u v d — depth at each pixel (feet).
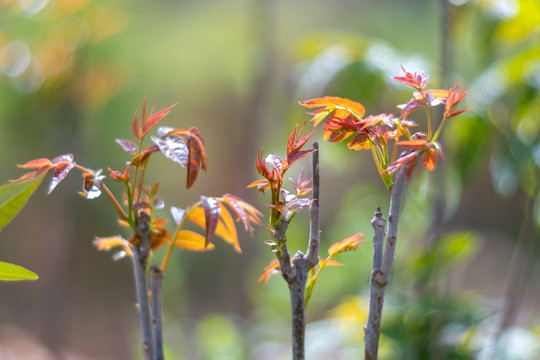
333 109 5.05
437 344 6.57
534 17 7.86
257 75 12.64
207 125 24.07
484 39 8.89
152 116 5.08
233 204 5.08
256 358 13.88
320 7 28.84
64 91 10.75
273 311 15.16
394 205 4.92
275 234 4.92
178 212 5.17
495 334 6.96
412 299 6.89
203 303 22.72
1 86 12.14
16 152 18.33
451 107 4.94
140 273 5.07
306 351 8.50
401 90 7.37
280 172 4.92
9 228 22.84
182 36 24.11
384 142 4.97
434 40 26.71
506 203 29.58
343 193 24.16
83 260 22.95
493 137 7.95
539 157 7.38
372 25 28.58
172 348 14.74
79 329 22.04
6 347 17.31
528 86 7.74
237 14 24.07
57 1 10.28
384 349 6.84
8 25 10.87
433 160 4.90
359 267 13.87
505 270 25.30
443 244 7.09
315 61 8.20
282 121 11.79
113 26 11.14
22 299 22.29
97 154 19.38
